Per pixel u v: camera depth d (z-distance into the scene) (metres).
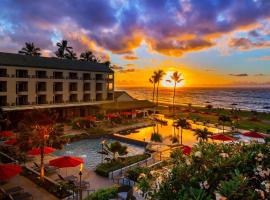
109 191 16.19
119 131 42.94
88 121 43.31
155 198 4.12
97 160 27.59
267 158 4.43
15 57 45.94
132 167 23.47
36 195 17.27
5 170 15.80
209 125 51.84
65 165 18.11
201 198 3.42
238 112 78.81
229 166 4.22
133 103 63.75
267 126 50.41
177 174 4.32
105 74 61.19
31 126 20.09
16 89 43.66
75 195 17.45
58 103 50.62
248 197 3.32
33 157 26.83
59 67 50.78
